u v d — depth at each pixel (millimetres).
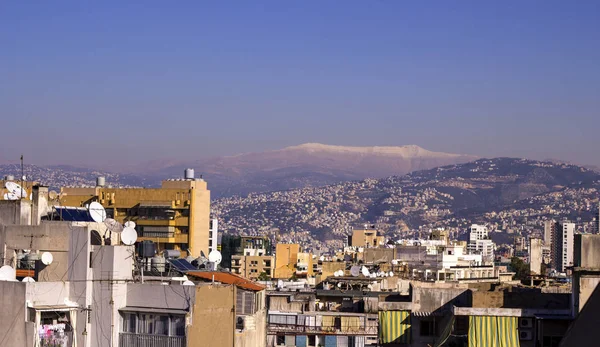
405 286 130500
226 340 56562
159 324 54625
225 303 56656
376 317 107875
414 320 79000
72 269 56062
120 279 55531
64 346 54438
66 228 58562
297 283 136750
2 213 73375
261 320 67812
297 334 106438
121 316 55281
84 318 55062
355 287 129750
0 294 54094
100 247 55875
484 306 72500
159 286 55250
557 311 68000
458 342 70438
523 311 68375
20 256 60500
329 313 108750
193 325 54219
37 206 73812
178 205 167625
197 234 169000
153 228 167375
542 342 67688
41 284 54375
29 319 53406
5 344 53531
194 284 58031
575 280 67188
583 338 60938
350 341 106438
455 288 79812
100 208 66188
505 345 68062
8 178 121500
